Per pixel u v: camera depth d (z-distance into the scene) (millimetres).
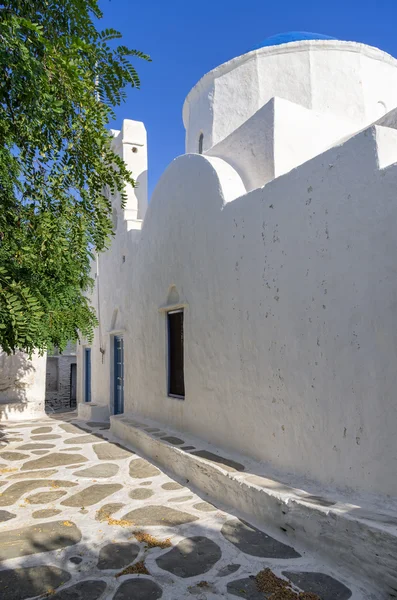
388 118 4578
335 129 6219
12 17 2539
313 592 2707
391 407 3137
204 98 8938
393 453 3104
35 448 7082
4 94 2980
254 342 4785
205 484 4660
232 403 5191
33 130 3223
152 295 7969
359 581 2797
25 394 11422
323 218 3855
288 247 4297
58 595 2744
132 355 8938
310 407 3904
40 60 2908
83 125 3244
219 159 6328
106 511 4195
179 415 6664
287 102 5754
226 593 2736
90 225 3926
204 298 5980
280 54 8086
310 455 3885
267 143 5711
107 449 6914
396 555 2582
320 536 3137
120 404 10242
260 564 3078
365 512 3041
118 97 3391
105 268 11258
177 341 7145
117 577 2957
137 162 10266
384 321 3219
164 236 7508
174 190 7203
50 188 3645
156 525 3816
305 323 4008
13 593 2770
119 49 3146
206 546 3383
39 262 4090
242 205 5141
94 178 3689
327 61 8008
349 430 3473
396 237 3160
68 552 3340
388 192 3242
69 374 19703
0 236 3973
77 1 2986
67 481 5223
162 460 5797
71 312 6547
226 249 5449
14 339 3602
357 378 3420
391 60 8398
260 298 4703
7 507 4352
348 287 3549
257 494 3789
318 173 3941
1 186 3795
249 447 4820
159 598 2697
